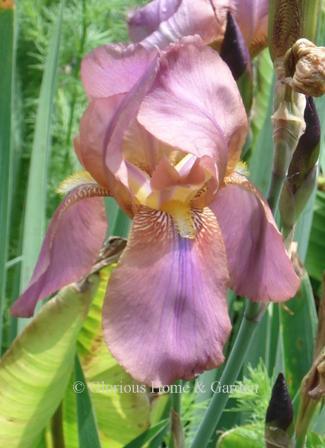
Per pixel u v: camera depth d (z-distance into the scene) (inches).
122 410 26.5
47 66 27.5
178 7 25.7
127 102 21.5
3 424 24.1
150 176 22.6
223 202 22.9
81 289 23.6
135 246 21.5
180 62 21.6
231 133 22.0
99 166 22.3
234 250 22.9
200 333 20.9
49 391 24.0
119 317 20.8
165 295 21.0
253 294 22.7
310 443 25.5
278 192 22.8
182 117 21.4
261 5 25.7
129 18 26.5
